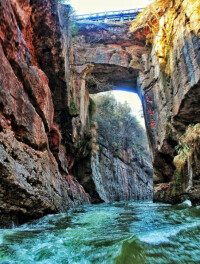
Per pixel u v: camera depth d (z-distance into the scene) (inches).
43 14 298.4
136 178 874.8
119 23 609.9
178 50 374.6
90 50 589.3
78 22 608.4
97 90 686.5
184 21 358.0
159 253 86.4
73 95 487.2
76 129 489.1
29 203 175.0
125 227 150.1
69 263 87.7
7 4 180.9
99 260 87.3
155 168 446.6
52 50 337.4
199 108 346.9
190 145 270.5
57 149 315.3
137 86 621.9
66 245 108.2
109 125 810.8
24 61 214.5
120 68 594.2
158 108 478.3
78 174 575.8
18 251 98.7
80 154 562.9
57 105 421.1
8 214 151.7
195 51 314.5
